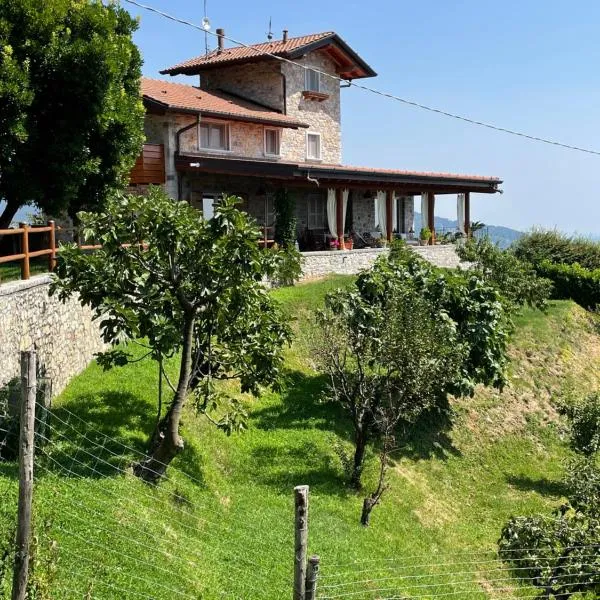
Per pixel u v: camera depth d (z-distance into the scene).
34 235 18.28
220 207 10.91
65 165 16.28
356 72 34.94
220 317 11.76
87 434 11.83
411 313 14.88
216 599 8.78
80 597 7.43
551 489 17.56
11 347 11.33
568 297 34.88
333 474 14.44
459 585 11.80
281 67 31.58
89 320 15.61
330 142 34.44
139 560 8.73
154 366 15.68
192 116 25.78
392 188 31.69
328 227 31.91
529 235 41.34
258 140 29.30
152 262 11.38
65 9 16.16
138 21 19.36
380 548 12.30
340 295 16.16
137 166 24.28
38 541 7.15
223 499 12.20
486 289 19.02
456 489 16.67
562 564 10.49
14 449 10.38
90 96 16.19
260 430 15.48
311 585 6.00
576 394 23.73
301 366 19.12
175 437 11.53
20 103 14.69
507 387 22.48
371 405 15.24
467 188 36.31
